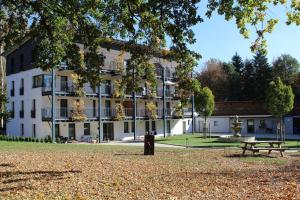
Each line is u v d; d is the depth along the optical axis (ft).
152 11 36.06
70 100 142.20
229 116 200.75
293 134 181.57
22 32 56.65
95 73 51.75
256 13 34.58
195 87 43.88
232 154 72.95
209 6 35.22
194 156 67.62
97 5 46.50
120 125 160.97
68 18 50.85
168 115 178.40
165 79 173.58
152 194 33.83
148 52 45.55
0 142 93.04
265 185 37.65
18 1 52.44
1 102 103.65
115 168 48.34
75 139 142.41
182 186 37.55
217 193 34.06
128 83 48.11
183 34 37.04
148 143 68.64
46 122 136.15
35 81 140.77
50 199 31.19
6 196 31.89
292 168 51.60
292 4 34.12
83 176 41.96
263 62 264.72
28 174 42.16
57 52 52.80
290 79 252.21
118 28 46.42
